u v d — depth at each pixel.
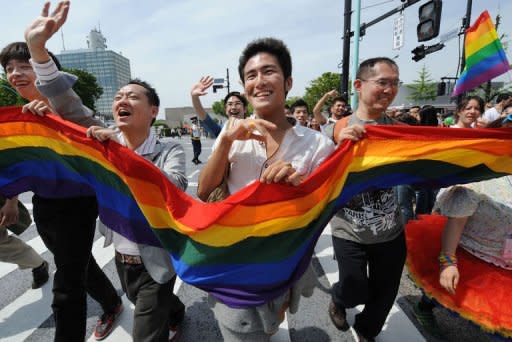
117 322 2.60
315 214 1.54
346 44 9.12
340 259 2.07
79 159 1.87
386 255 2.01
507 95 5.44
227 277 1.53
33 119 1.89
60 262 1.95
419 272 2.16
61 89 1.79
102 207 1.91
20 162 2.09
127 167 1.63
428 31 6.56
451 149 1.65
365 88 2.02
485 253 1.94
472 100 3.72
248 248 1.50
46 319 2.71
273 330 1.58
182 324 2.58
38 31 1.61
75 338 1.93
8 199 2.39
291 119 1.70
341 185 1.62
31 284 3.22
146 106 1.89
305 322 2.60
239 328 1.52
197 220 1.47
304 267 1.63
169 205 1.55
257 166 1.54
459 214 1.86
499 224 1.86
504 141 1.62
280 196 1.41
